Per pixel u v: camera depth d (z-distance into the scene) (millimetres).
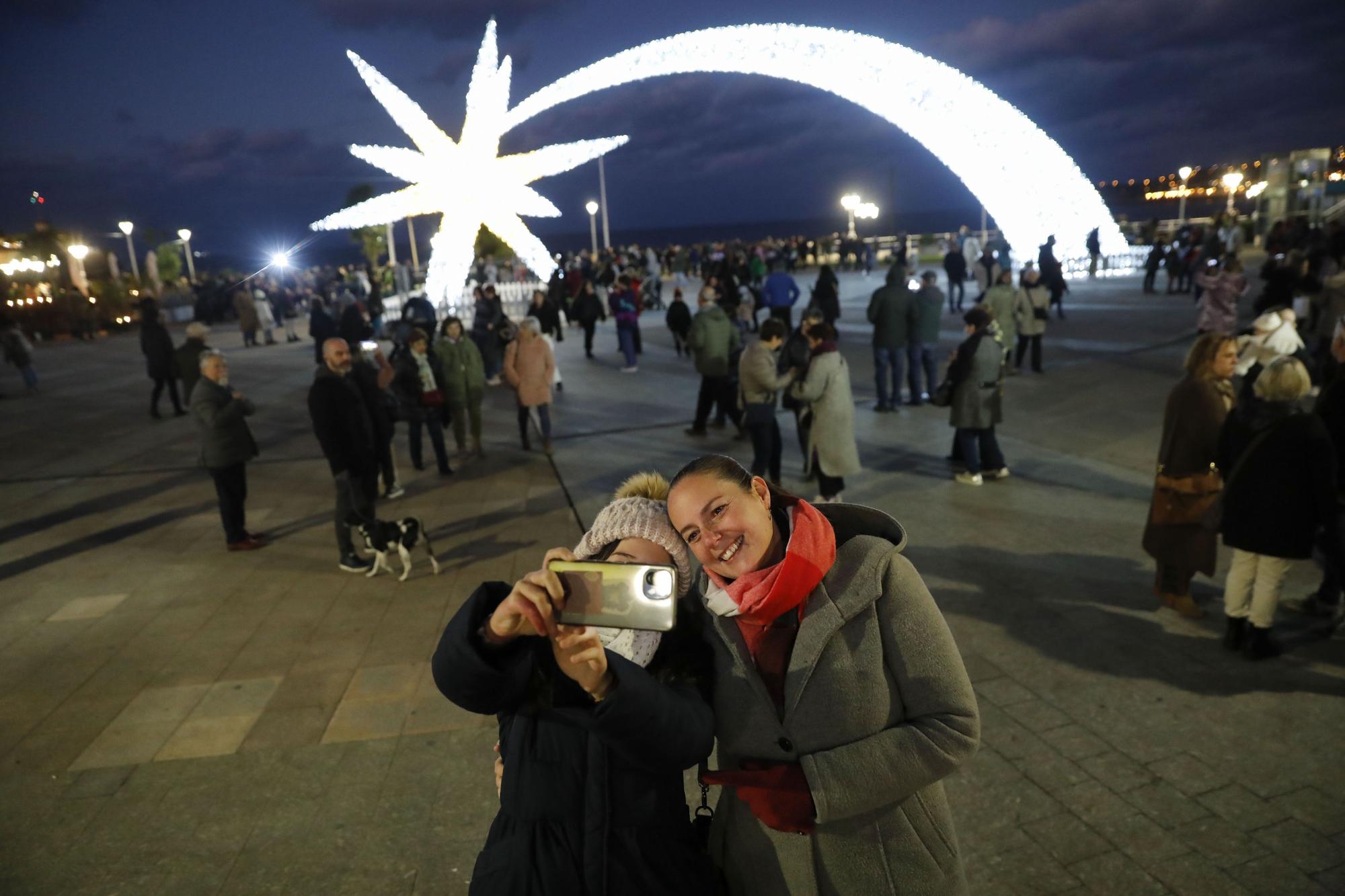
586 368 15625
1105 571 5441
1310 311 11500
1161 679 4109
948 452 8695
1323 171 26266
